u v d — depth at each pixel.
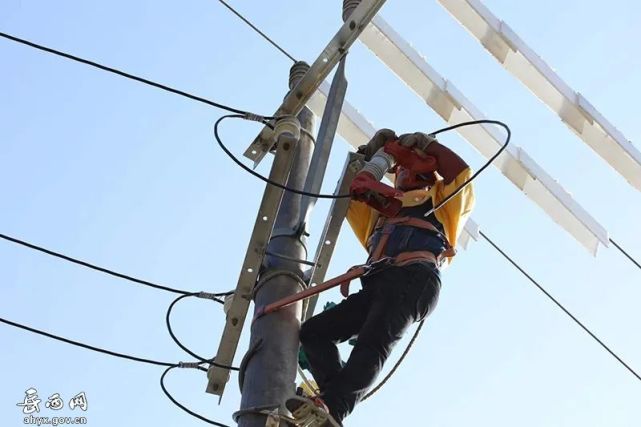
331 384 5.50
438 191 6.26
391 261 6.01
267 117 6.59
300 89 6.70
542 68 7.69
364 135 7.73
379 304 5.81
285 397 5.57
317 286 5.96
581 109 7.73
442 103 7.77
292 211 6.59
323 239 6.33
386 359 5.68
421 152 6.28
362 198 5.94
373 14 6.43
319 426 5.31
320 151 6.52
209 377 6.39
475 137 7.80
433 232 6.16
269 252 6.34
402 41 7.66
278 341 5.82
